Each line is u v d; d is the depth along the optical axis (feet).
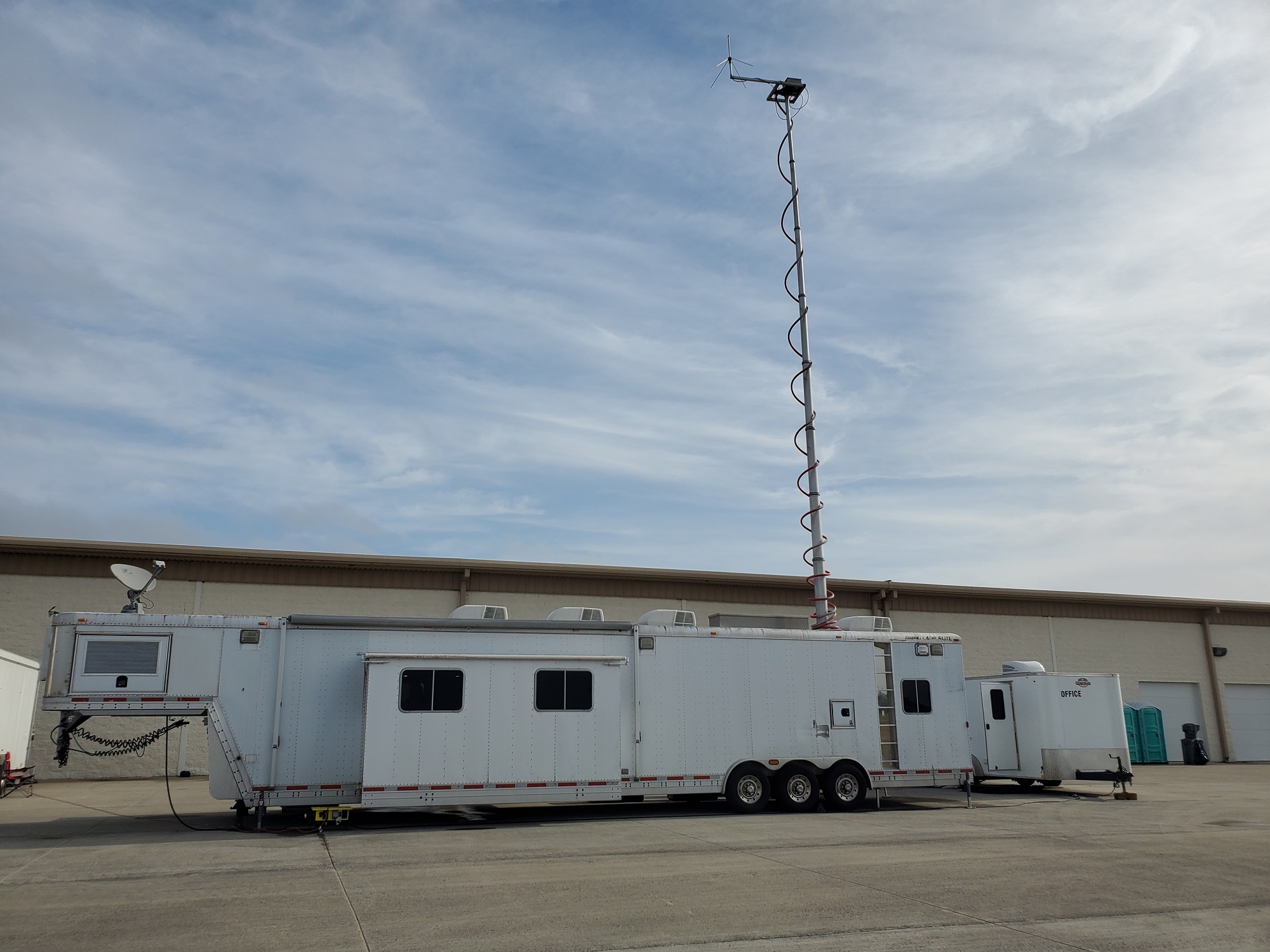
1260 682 107.86
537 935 23.13
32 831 42.32
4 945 22.13
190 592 74.54
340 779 43.45
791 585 89.56
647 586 85.92
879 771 51.98
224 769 42.83
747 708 50.21
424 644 45.34
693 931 23.63
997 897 27.68
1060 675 65.51
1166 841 39.52
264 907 26.05
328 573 77.66
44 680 41.45
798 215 68.69
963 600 97.50
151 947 21.99
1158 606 104.88
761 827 43.60
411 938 22.84
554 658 46.50
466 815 48.80
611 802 50.80
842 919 24.93
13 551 71.61
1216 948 22.63
